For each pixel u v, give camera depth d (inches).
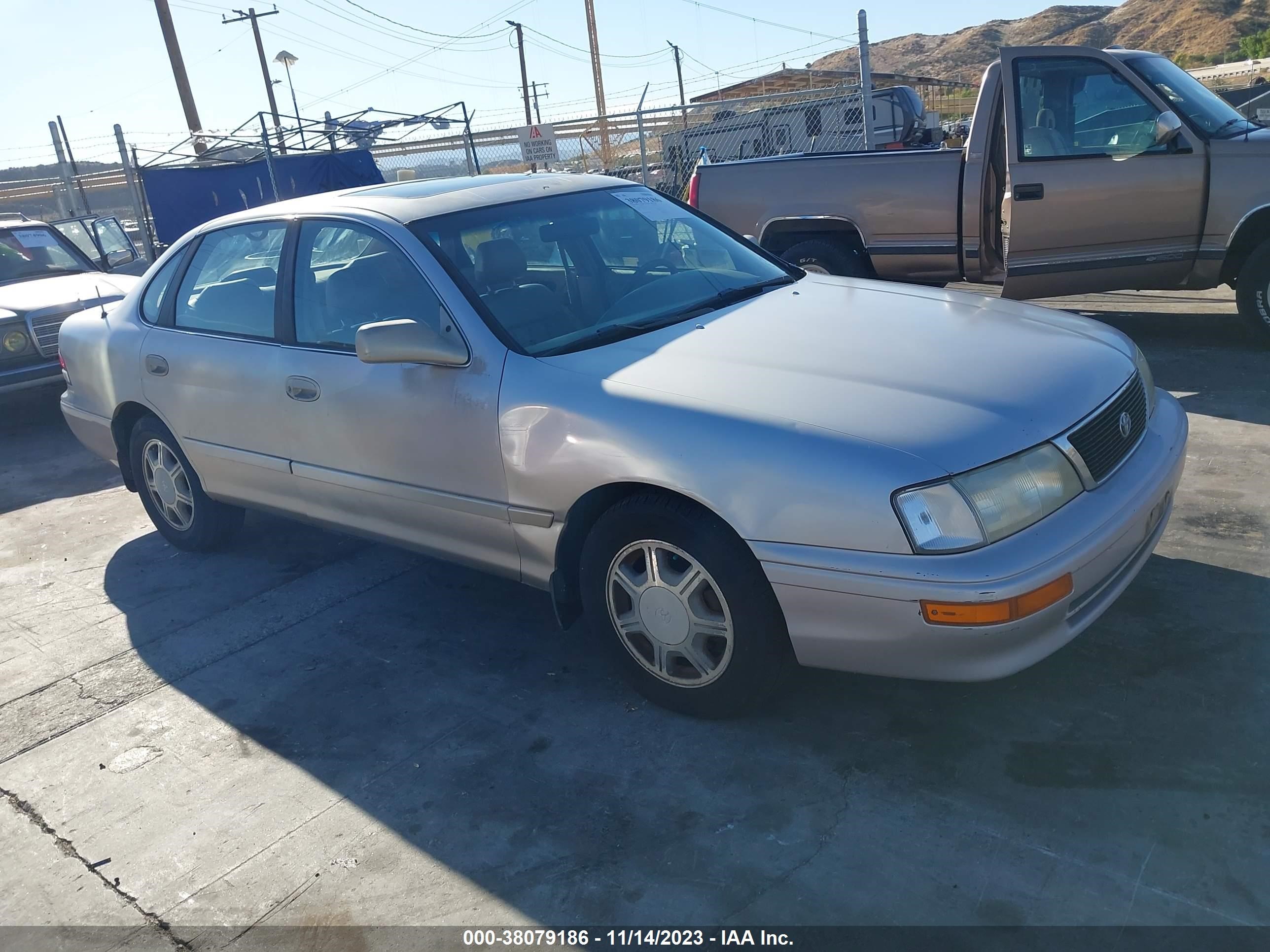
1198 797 104.3
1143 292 351.3
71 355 208.7
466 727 132.3
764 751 119.7
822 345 128.1
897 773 113.0
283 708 142.5
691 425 115.0
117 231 550.9
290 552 199.8
